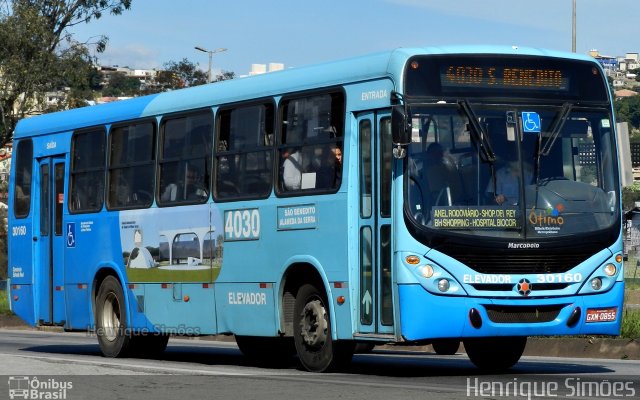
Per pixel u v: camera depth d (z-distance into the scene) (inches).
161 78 3393.2
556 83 538.6
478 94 525.7
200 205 649.0
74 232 760.3
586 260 526.6
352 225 544.1
